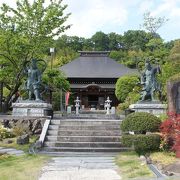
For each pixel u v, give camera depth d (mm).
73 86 49938
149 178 9211
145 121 13594
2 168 11094
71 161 12422
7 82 24922
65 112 31484
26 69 22031
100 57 55625
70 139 15734
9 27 22984
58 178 9602
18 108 19797
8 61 23234
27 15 23281
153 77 20922
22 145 15656
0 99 25297
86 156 13625
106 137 15625
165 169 10328
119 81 35281
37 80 20359
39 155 13711
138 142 13016
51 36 23781
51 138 15867
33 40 23328
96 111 36656
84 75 50625
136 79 34750
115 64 54250
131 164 11578
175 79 14680
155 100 20609
